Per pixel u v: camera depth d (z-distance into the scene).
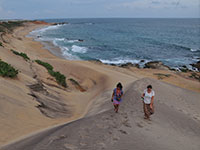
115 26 161.25
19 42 41.38
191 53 46.53
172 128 7.42
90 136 4.96
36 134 5.25
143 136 5.68
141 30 119.44
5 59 13.86
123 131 5.70
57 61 24.36
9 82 8.93
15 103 7.05
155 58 40.75
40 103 8.57
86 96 14.34
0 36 29.41
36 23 162.75
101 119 6.48
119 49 49.97
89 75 20.48
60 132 5.04
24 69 13.80
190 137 7.03
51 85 13.18
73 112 9.60
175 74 28.56
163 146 5.33
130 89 12.19
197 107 12.28
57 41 59.44
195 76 27.97
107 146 4.54
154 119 7.75
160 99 11.97
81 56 39.47
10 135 5.00
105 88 15.94
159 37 81.19
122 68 29.84
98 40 67.00
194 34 97.06
